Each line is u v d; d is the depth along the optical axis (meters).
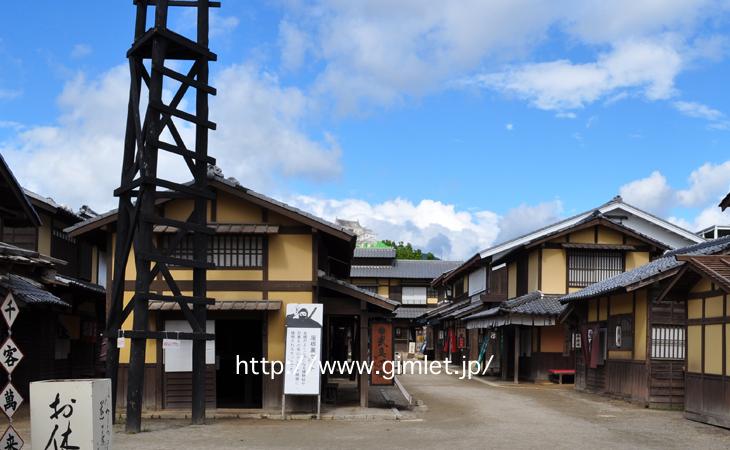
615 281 20.67
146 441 12.30
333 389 19.02
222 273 16.61
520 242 28.62
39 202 20.06
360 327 17.72
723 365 14.44
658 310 18.20
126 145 14.05
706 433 13.74
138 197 13.49
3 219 12.27
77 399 8.25
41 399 8.27
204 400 14.69
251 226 16.39
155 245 16.70
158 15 13.30
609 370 21.00
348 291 17.27
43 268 13.00
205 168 14.50
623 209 31.19
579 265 27.89
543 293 27.59
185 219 16.78
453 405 18.98
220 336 18.27
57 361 20.98
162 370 16.41
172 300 13.84
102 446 8.47
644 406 18.28
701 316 15.44
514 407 18.47
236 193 16.42
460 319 35.66
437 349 48.38
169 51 14.21
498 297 31.55
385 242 78.81
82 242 23.89
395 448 11.88
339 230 16.50
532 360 28.06
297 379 15.55
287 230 16.75
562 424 15.12
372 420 15.59
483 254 29.05
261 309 16.06
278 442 12.38
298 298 16.56
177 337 13.92
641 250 27.77
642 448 12.03
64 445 8.20
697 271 14.27
